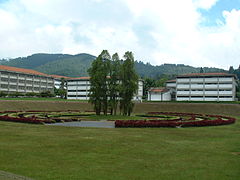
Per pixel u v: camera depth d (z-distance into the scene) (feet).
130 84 175.63
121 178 39.52
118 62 179.52
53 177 39.24
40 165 45.70
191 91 331.98
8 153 53.88
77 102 299.79
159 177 40.32
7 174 39.91
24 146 61.46
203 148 62.90
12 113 185.06
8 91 392.68
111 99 180.14
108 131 93.76
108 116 171.32
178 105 279.49
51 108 269.64
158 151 58.70
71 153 55.21
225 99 315.17
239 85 476.95
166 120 136.67
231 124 132.87
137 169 44.39
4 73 386.11
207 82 324.39
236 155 55.57
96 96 177.37
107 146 63.46
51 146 62.13
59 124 123.03
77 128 102.17
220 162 49.55
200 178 40.06
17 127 101.19
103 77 178.09
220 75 317.01
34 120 119.96
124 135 83.25
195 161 50.16
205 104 271.08
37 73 452.76
